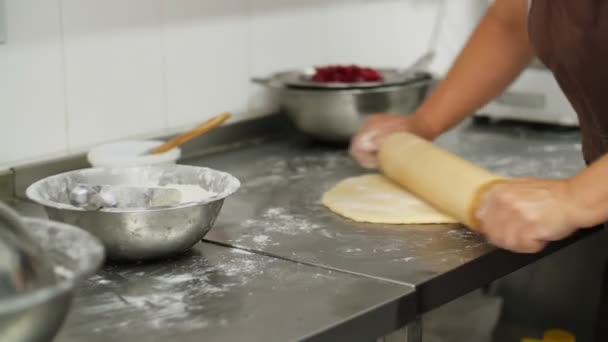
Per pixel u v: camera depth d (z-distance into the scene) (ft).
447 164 4.04
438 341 4.83
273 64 5.89
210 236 3.84
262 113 5.87
